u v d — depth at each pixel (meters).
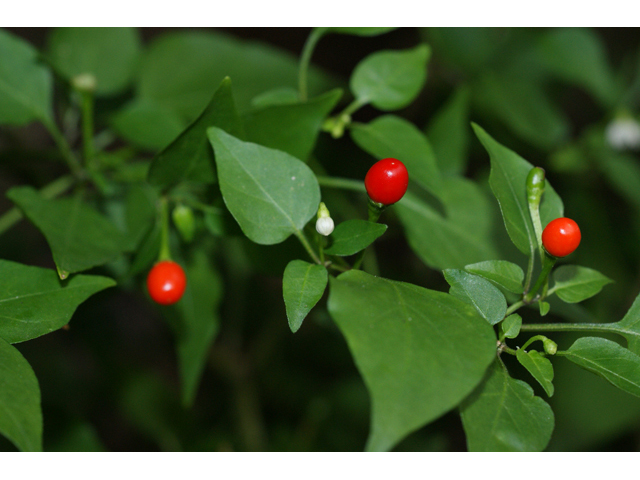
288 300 0.21
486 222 0.28
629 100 0.43
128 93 0.33
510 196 0.23
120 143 0.49
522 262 0.28
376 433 0.18
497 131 0.42
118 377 0.42
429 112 0.44
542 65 0.43
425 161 0.26
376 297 0.20
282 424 0.43
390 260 0.41
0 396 0.20
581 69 0.43
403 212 0.27
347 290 0.20
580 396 0.37
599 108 0.53
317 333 0.44
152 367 0.50
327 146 0.38
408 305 0.20
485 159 0.44
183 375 0.29
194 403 0.46
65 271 0.23
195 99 0.33
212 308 0.29
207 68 0.33
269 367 0.44
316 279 0.22
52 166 0.35
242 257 0.36
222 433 0.42
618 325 0.22
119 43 0.32
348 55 0.53
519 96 0.41
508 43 0.42
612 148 0.41
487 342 0.20
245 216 0.22
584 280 0.23
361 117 0.46
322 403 0.42
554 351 0.22
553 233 0.22
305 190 0.22
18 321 0.22
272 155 0.22
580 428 0.37
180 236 0.29
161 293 0.24
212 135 0.22
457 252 0.27
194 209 0.27
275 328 0.42
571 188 0.42
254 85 0.34
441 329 0.20
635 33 0.54
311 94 0.35
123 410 0.41
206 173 0.25
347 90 0.40
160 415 0.41
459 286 0.22
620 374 0.21
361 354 0.19
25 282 0.23
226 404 0.46
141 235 0.27
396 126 0.26
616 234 0.43
